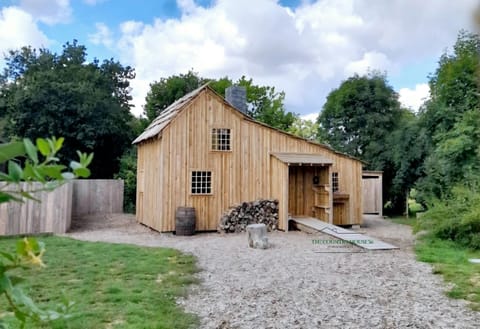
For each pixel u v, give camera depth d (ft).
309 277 23.77
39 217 38.58
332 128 82.17
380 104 76.69
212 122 43.91
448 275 24.11
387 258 29.50
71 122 67.56
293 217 47.52
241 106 50.88
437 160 53.26
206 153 43.50
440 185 53.31
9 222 37.06
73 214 54.70
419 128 61.77
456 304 18.74
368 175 66.39
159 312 16.75
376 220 60.90
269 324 16.10
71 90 67.41
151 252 30.04
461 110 51.24
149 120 94.02
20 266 3.60
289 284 22.16
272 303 18.78
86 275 22.49
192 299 19.11
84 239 36.52
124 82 89.40
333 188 49.93
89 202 56.03
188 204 42.39
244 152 45.29
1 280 3.52
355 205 50.90
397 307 18.34
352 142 78.23
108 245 32.63
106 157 77.15
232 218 43.16
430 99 58.70
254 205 44.16
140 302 17.97
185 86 98.63
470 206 34.88
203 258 28.81
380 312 17.66
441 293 20.52
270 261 28.12
